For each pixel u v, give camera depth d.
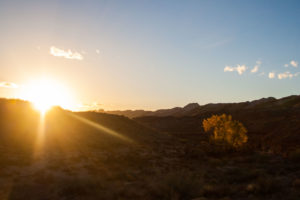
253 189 13.60
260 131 85.88
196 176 16.92
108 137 42.69
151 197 12.50
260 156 31.73
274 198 11.95
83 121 50.28
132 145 39.81
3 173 16.14
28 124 37.41
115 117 64.19
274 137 67.00
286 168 22.30
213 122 42.72
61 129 39.44
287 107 122.00
